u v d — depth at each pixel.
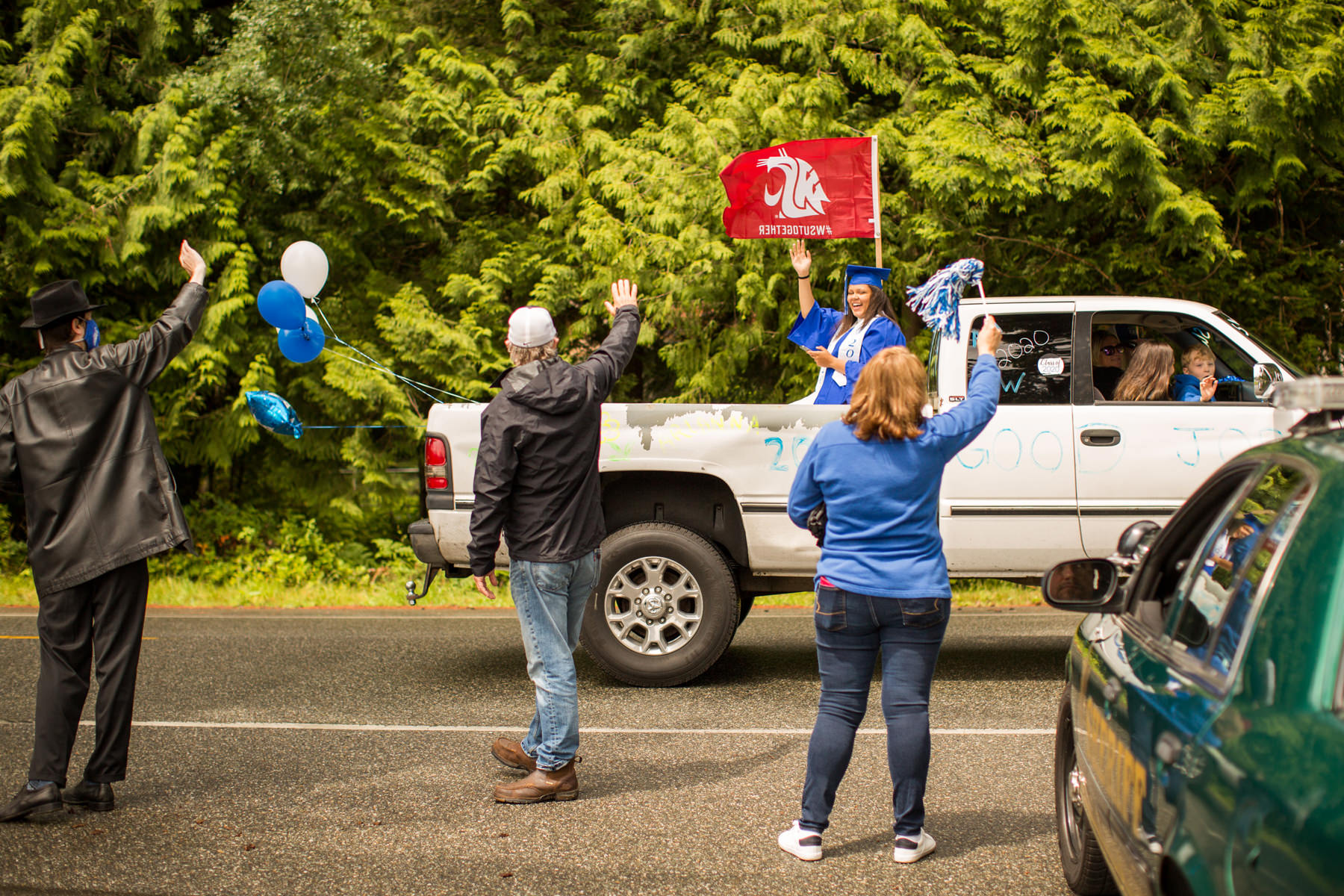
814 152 7.89
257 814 4.49
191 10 12.32
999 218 10.96
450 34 13.02
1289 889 1.64
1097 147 9.61
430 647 7.99
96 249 11.30
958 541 6.45
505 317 12.05
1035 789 4.75
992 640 8.05
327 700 6.39
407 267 13.02
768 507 6.49
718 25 12.32
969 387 4.10
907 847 3.95
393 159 11.90
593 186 11.73
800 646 7.97
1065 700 3.76
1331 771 1.66
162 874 3.88
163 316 4.75
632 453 6.52
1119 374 6.79
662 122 12.59
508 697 6.46
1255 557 2.34
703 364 11.52
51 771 4.41
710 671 7.11
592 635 6.52
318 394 11.80
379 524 12.83
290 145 11.66
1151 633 2.97
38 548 4.42
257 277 12.20
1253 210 11.30
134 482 4.48
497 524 4.54
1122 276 10.95
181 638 8.43
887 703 3.95
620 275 11.25
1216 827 1.95
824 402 6.93
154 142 11.50
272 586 11.15
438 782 4.91
